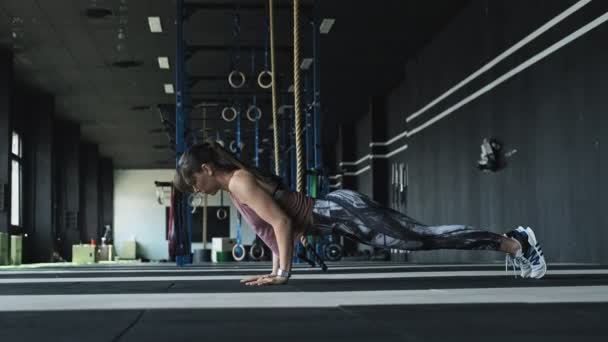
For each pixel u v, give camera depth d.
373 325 1.51
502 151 10.57
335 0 11.56
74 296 2.62
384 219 3.07
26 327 1.53
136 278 4.56
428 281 3.43
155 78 16.69
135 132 23.30
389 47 14.27
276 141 5.39
